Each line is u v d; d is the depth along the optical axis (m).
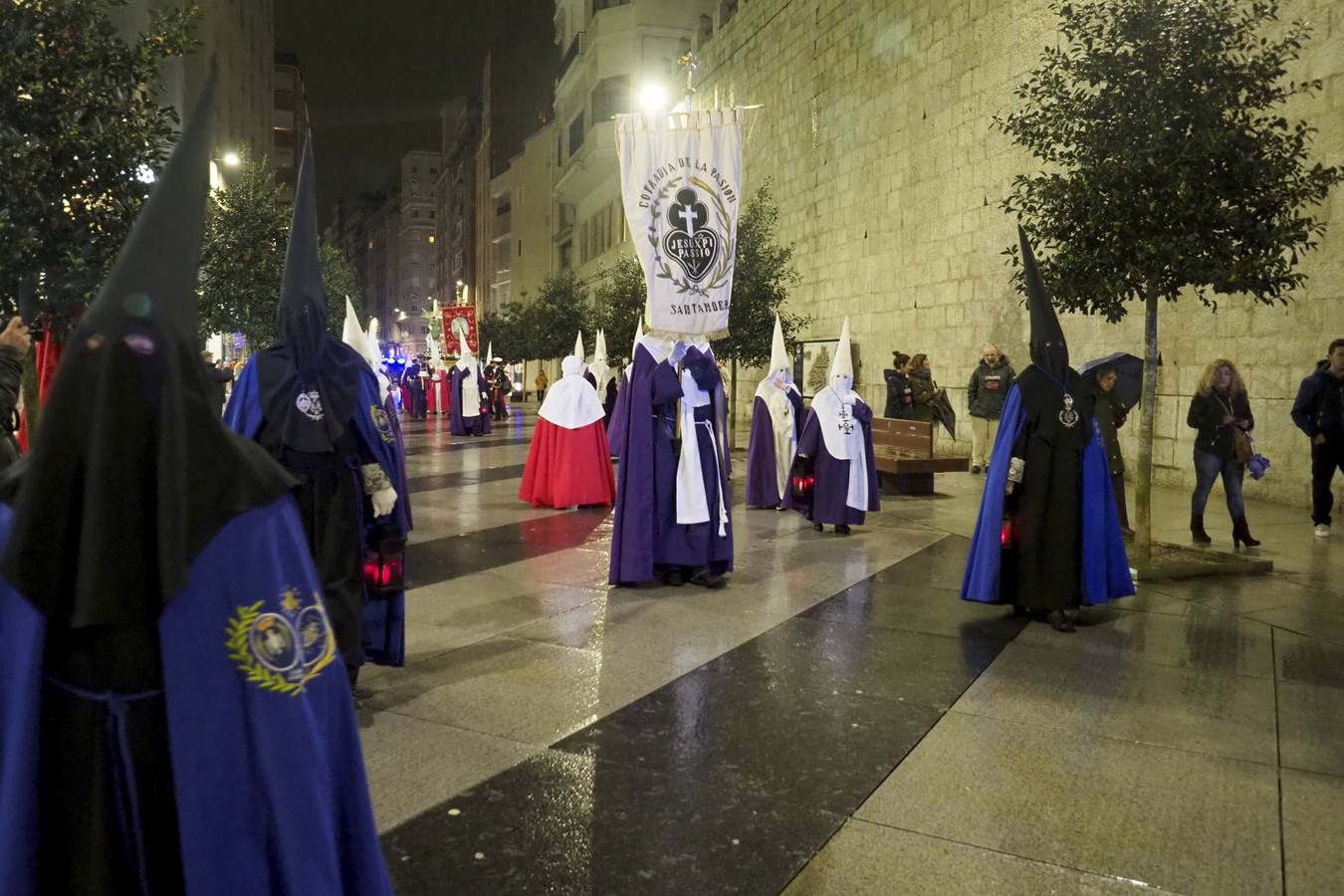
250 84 55.69
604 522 10.71
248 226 17.75
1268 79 7.32
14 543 1.56
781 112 25.53
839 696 4.99
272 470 1.77
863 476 9.95
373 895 1.90
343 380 4.39
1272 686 5.16
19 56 6.25
